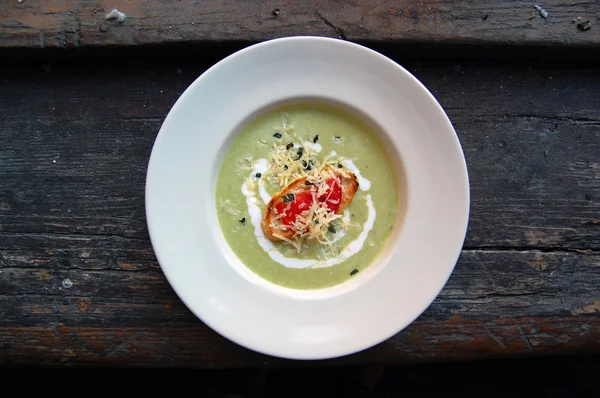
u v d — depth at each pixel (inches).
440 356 21.9
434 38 21.8
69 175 21.8
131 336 21.5
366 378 26.9
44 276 21.6
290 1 21.8
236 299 19.4
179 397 26.0
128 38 21.4
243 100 19.6
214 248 19.5
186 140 19.2
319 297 19.6
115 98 22.1
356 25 21.8
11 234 21.6
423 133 19.6
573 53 22.4
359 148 20.6
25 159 21.9
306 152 20.4
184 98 18.9
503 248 22.2
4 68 22.2
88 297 21.5
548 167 22.5
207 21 21.5
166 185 19.1
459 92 22.5
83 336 21.4
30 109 22.0
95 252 21.6
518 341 22.0
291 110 20.4
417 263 19.7
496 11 22.1
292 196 19.8
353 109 20.0
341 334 19.4
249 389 26.4
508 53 22.4
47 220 21.7
